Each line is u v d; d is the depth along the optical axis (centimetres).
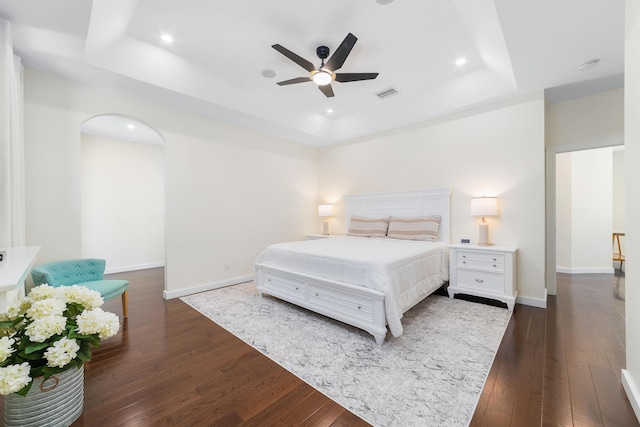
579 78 281
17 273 117
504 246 324
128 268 515
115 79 281
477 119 355
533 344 217
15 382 109
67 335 129
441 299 332
